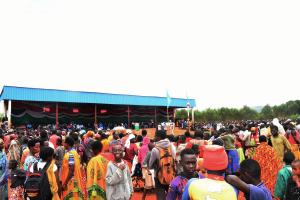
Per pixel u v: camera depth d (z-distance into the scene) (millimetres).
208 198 3096
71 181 6492
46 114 36844
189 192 3254
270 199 3410
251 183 3623
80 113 40500
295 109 88000
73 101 35250
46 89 33281
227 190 3170
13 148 11484
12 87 31000
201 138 9602
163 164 6988
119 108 44531
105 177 5996
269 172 8883
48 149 6121
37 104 36219
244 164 3693
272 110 86938
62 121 38594
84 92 36375
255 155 9281
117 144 6129
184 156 4309
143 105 42844
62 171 6578
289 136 12500
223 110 74250
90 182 6094
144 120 47375
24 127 32219
